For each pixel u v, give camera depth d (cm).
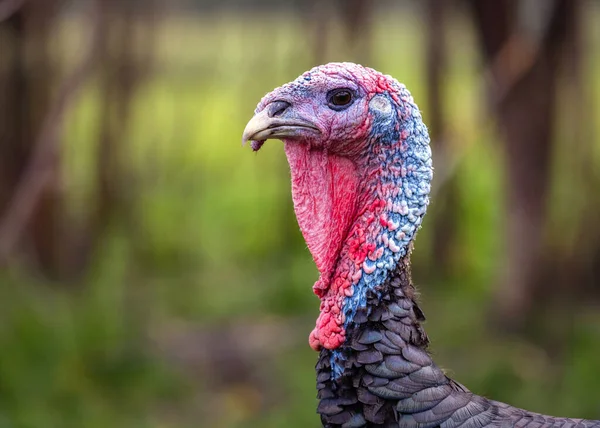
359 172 641
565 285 1605
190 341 1633
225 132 2370
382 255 625
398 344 605
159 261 1966
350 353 617
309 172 661
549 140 1518
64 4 1600
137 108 1675
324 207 652
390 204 629
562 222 1597
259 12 1800
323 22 1526
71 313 1469
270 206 2105
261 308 1789
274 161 2017
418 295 642
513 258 1574
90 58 1456
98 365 1423
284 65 1694
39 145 1499
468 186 1950
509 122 1530
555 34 1427
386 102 634
